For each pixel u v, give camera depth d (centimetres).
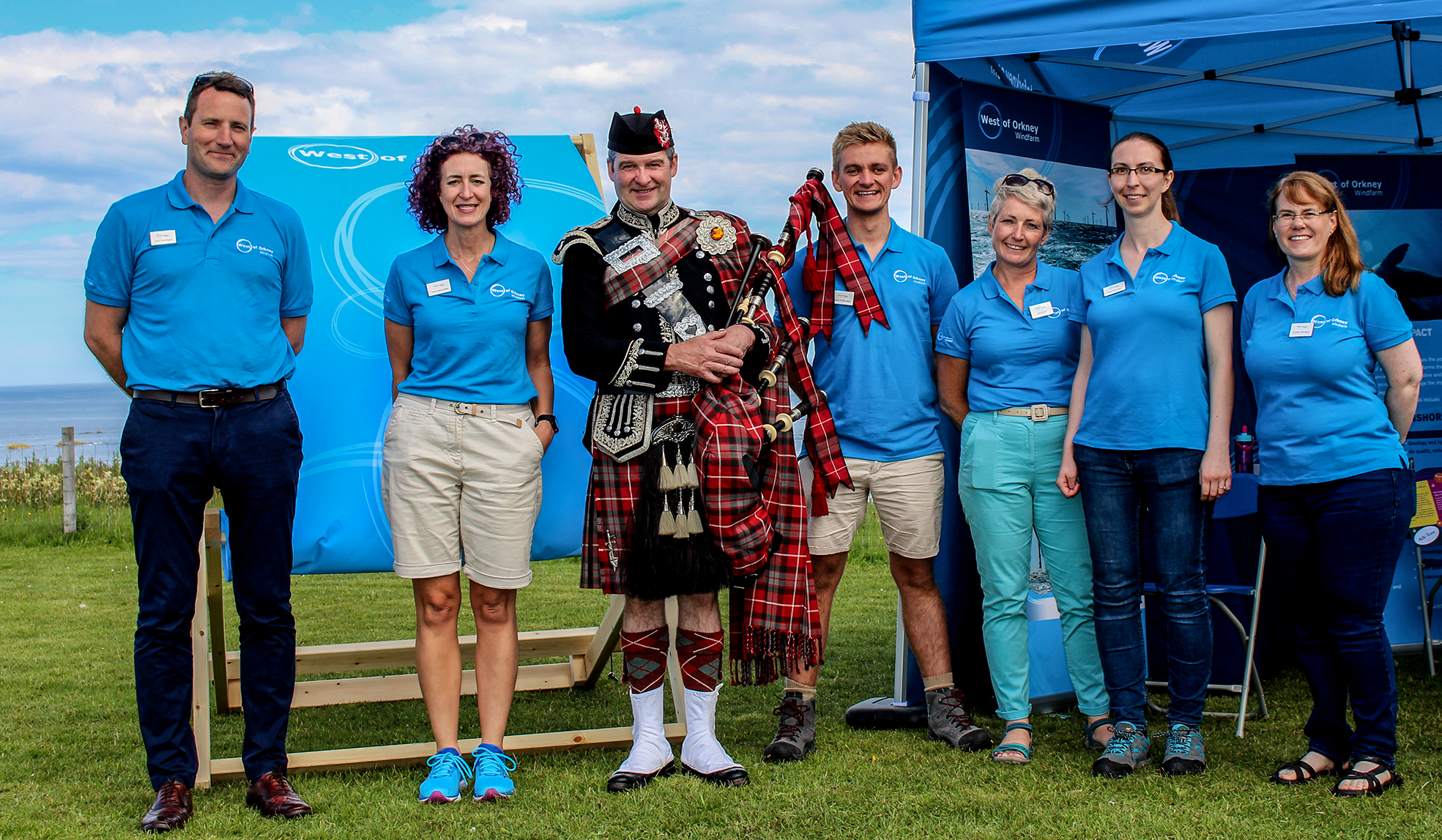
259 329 309
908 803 311
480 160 330
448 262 336
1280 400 324
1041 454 357
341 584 759
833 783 330
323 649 438
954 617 421
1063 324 357
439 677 336
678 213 336
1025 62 438
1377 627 315
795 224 348
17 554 910
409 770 349
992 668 367
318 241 385
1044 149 446
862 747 372
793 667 351
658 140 322
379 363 380
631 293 324
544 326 352
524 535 336
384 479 337
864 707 405
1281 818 293
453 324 330
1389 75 485
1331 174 516
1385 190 512
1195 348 335
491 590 337
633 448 321
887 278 371
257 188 386
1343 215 317
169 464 299
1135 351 335
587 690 466
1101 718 365
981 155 414
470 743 343
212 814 309
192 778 313
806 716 371
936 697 381
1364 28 449
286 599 319
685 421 325
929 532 371
